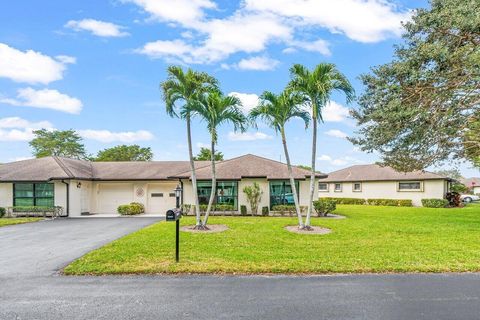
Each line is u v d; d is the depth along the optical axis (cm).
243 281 692
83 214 2292
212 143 1449
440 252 942
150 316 514
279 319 502
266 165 2212
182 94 1402
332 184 3722
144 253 923
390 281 691
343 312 528
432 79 1427
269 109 1426
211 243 1073
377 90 1623
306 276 728
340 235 1245
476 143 1644
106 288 648
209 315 517
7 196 2144
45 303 569
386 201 3167
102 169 2539
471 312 526
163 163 2650
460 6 1315
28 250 1006
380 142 1667
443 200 2848
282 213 2028
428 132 1498
